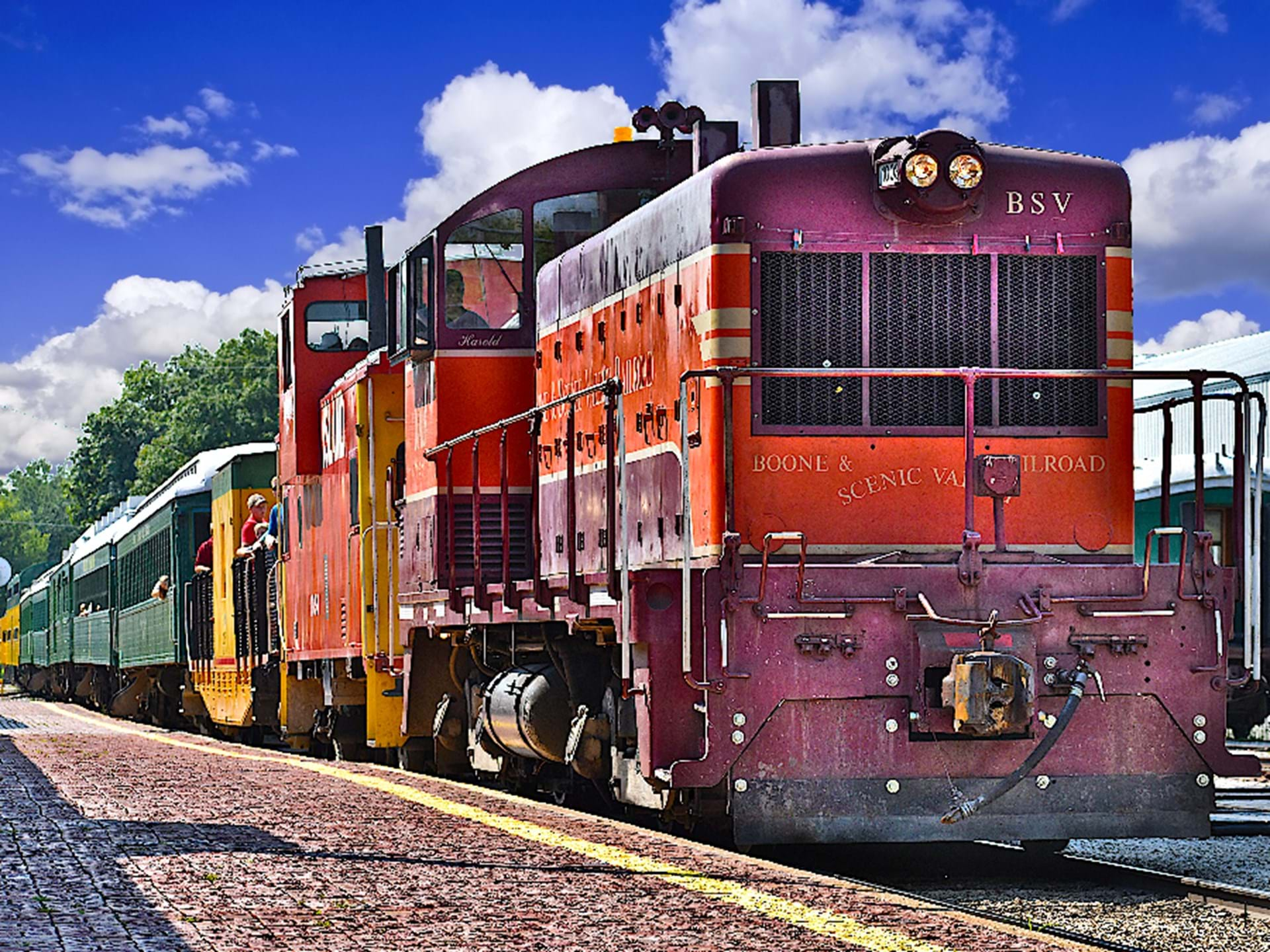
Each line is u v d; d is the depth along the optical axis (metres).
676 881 10.51
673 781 11.95
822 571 12.09
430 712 19.77
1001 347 13.24
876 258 13.19
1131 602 12.30
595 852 11.77
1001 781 12.02
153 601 41.44
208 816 14.05
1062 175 13.42
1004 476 12.55
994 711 11.73
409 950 8.40
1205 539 12.40
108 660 49.47
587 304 16.16
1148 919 11.07
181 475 41.31
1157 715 12.34
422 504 18.95
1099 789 12.27
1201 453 12.73
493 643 17.84
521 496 18.02
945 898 11.91
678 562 13.90
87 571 57.97
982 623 12.06
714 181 13.27
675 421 13.98
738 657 12.04
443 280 17.89
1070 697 12.05
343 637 22.97
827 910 9.54
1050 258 13.33
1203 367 36.25
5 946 8.35
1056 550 13.25
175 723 41.75
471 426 17.97
